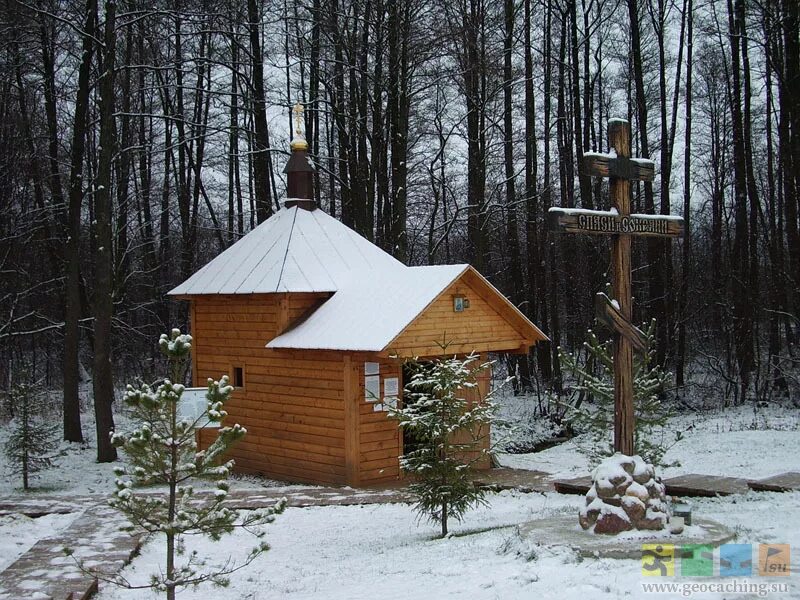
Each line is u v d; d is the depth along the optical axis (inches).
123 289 1243.8
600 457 511.5
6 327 1099.3
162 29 1162.6
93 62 1074.7
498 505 552.1
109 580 331.9
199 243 1560.0
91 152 1137.4
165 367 1354.6
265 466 734.5
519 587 288.8
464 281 678.5
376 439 662.5
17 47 1015.0
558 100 1234.6
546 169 1282.0
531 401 1196.5
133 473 297.0
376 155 1117.7
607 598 264.1
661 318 1143.6
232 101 1280.8
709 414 1028.5
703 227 1758.1
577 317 1339.8
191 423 309.1
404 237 1069.1
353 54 1079.0
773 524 366.6
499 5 1152.8
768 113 1217.4
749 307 1122.0
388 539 463.5
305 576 384.8
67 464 810.8
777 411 1000.2
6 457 823.7
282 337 704.4
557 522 366.9
